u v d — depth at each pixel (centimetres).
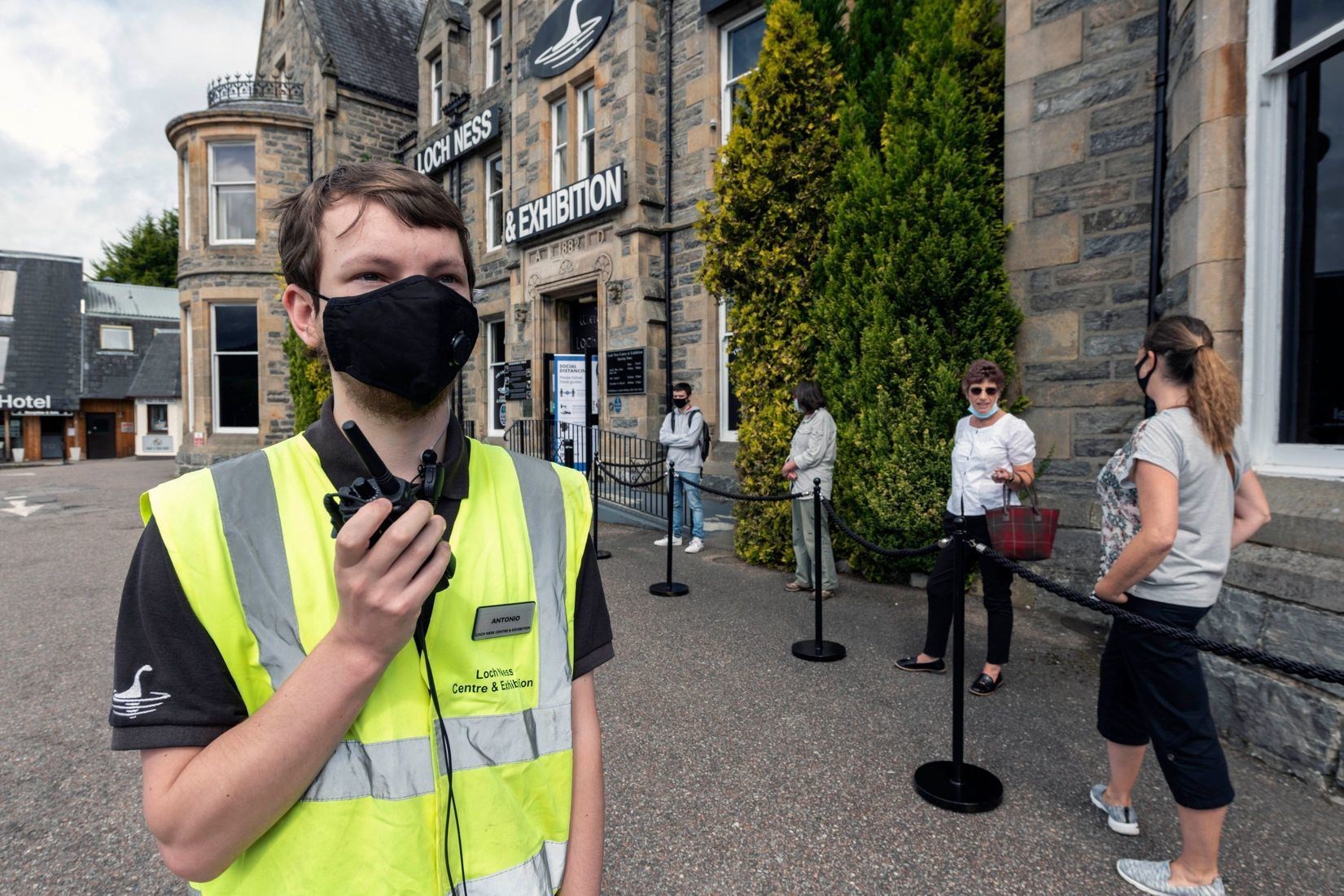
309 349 91
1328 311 321
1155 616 221
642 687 382
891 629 473
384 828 78
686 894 224
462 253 92
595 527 778
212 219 1595
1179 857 230
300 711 68
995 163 550
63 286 3403
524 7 1171
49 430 3222
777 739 323
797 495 454
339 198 85
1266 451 345
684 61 938
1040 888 226
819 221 604
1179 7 416
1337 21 315
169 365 3431
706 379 917
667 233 962
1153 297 447
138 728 73
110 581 646
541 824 91
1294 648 295
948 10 540
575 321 1183
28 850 251
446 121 1451
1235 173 356
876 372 537
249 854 77
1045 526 348
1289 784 287
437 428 90
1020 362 516
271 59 1877
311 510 84
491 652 87
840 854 243
